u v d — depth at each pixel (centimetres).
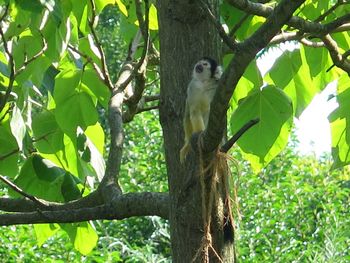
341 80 1175
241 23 963
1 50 1140
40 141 1121
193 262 798
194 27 849
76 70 1098
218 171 774
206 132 719
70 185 1112
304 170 2277
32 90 1185
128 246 1994
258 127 1042
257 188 2022
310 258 1783
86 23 1139
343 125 1159
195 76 860
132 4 1152
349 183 2528
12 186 929
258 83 1134
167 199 848
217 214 796
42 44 1033
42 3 826
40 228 1186
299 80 1188
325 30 907
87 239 1161
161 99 857
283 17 663
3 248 1725
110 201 877
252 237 1861
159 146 2308
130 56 1116
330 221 1958
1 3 1049
